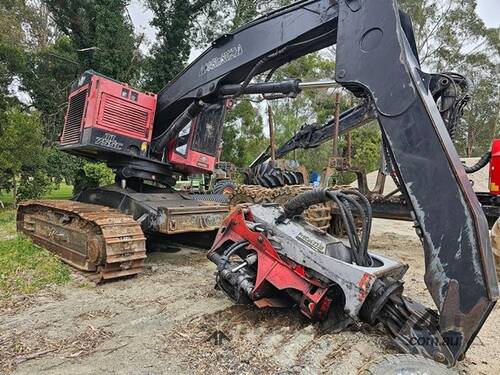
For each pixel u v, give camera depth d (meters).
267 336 3.23
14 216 11.64
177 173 7.07
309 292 3.07
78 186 15.75
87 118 5.60
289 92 4.20
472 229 2.42
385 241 8.39
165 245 7.12
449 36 28.19
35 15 25.45
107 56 17.75
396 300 2.78
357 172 7.47
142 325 3.56
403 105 2.76
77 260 5.21
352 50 3.07
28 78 19.72
